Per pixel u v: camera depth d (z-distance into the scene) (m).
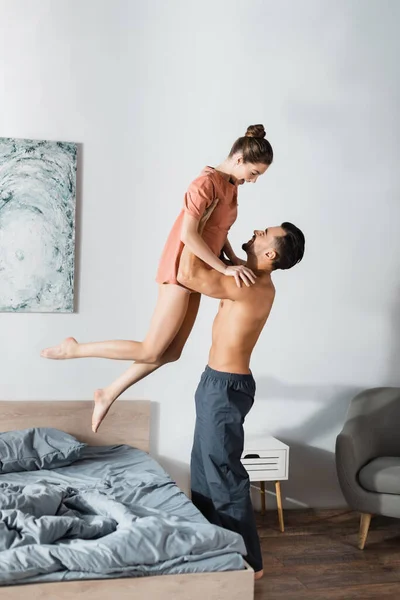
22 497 2.58
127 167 3.94
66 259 3.86
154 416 4.04
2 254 3.79
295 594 3.04
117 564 2.28
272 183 4.11
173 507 2.94
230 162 2.77
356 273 4.24
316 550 3.57
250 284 2.78
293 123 4.11
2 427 3.80
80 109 3.87
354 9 4.16
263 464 3.82
